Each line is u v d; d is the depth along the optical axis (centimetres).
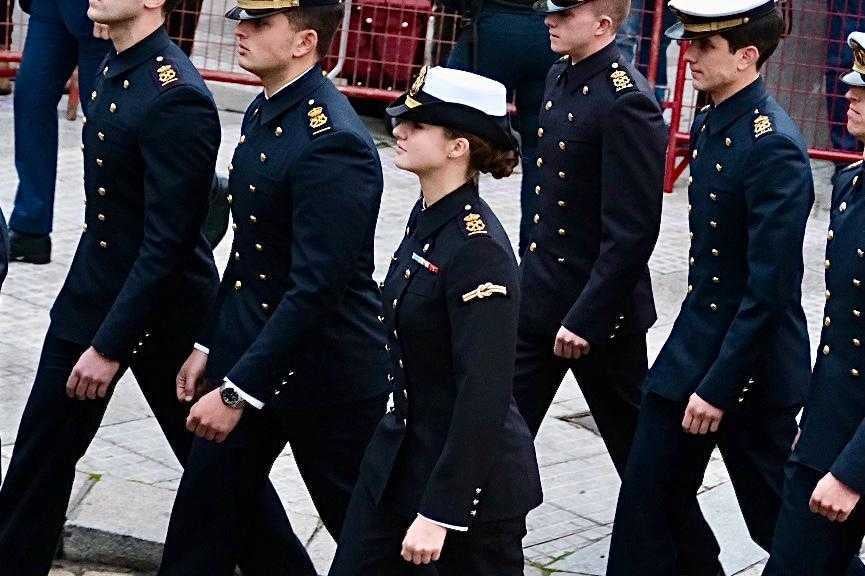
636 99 1606
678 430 1534
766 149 1451
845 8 2997
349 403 1438
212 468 1433
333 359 1423
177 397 1558
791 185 1442
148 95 1455
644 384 1557
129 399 2016
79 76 2342
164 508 1711
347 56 3133
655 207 1611
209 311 1511
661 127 1623
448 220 1228
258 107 1409
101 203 1500
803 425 1405
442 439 1248
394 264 1268
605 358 1678
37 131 2378
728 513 1811
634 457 1558
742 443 1534
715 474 1909
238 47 1384
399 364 1261
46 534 1557
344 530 1305
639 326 1667
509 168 1245
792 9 3019
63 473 1551
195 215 1470
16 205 2403
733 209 1478
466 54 2481
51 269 2405
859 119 1356
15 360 2100
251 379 1364
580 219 1653
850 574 1488
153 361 1566
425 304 1227
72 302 1522
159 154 1451
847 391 1372
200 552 1448
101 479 1772
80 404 1530
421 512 1214
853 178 1395
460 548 1258
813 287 2594
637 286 1667
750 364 1457
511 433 1273
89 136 1492
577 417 2086
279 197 1374
